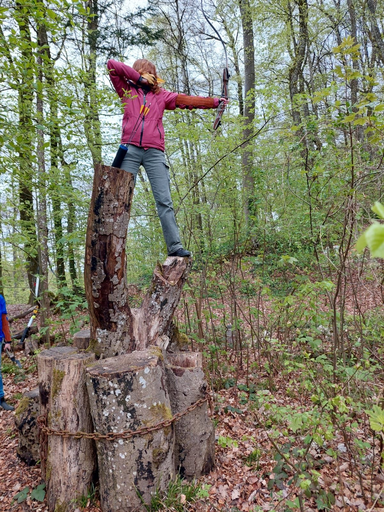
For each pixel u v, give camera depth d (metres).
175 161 5.64
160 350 2.63
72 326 4.50
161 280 2.92
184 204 4.90
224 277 4.65
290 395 3.46
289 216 4.98
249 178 5.97
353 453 2.41
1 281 5.99
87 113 3.64
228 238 5.53
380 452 2.35
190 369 2.70
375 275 3.06
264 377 4.12
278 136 5.35
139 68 3.12
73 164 4.62
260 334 4.66
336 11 9.32
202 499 2.39
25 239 4.52
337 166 3.60
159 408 2.34
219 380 4.01
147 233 5.59
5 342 4.42
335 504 2.21
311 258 4.78
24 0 2.74
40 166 4.38
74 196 4.48
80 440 2.42
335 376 3.02
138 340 2.78
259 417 3.28
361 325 3.13
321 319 3.15
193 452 2.60
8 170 3.81
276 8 9.60
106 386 2.23
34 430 2.96
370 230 0.55
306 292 3.02
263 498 2.40
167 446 2.35
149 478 2.27
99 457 2.34
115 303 2.59
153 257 5.60
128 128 3.01
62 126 3.45
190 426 2.60
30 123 3.39
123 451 2.23
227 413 3.49
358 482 2.39
